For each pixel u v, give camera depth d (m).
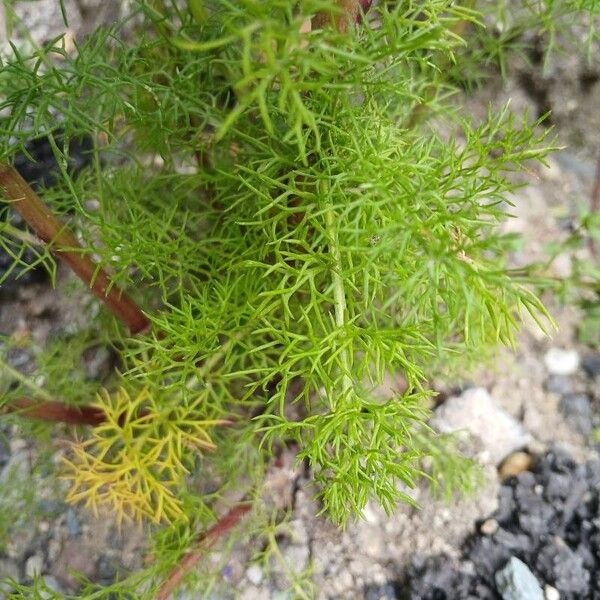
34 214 0.13
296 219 0.14
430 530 0.17
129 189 0.16
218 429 0.17
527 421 0.19
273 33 0.08
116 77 0.13
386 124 0.14
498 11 0.18
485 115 0.23
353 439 0.11
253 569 0.17
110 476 0.15
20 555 0.17
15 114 0.12
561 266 0.21
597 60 0.21
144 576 0.15
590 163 0.23
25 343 0.18
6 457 0.18
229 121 0.08
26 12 0.22
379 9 0.11
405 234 0.11
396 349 0.12
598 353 0.20
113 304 0.15
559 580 0.16
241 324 0.15
